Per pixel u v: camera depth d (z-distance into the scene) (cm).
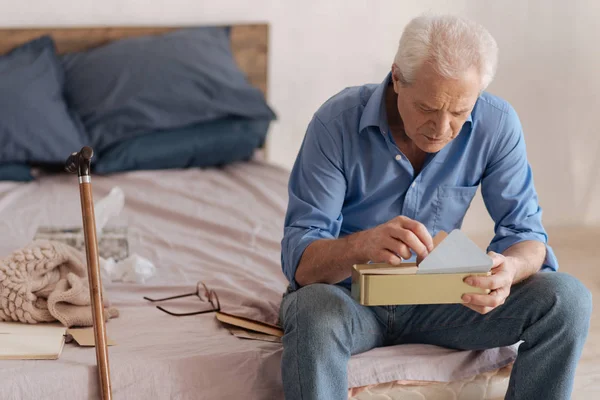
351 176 194
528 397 184
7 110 326
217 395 181
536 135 402
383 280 167
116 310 209
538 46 393
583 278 339
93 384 174
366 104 191
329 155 191
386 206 198
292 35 391
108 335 196
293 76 396
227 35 381
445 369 191
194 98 347
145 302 220
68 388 171
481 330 189
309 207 190
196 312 213
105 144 336
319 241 182
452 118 171
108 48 359
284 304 186
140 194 311
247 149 357
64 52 366
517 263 181
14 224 280
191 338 196
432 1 394
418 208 198
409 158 194
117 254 248
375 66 401
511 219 199
